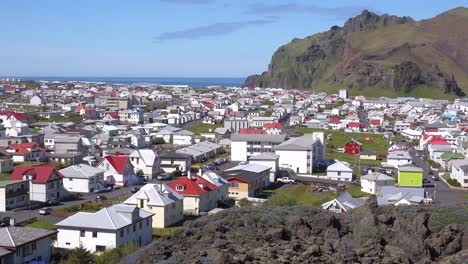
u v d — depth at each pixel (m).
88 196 87.25
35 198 82.38
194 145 137.38
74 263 48.34
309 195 91.81
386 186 89.31
